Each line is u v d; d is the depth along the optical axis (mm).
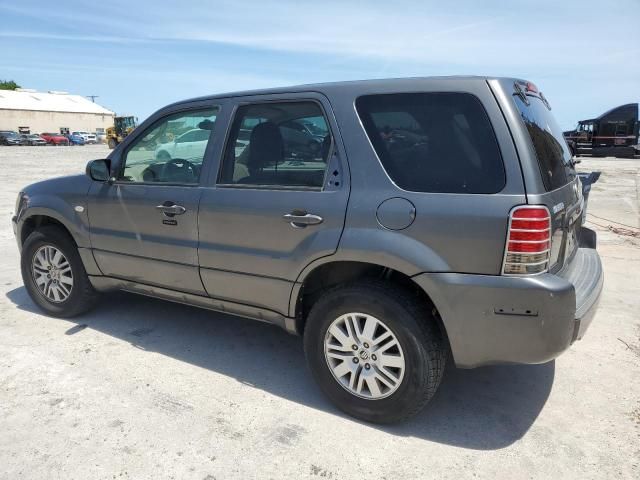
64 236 4203
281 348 3922
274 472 2529
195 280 3506
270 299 3195
